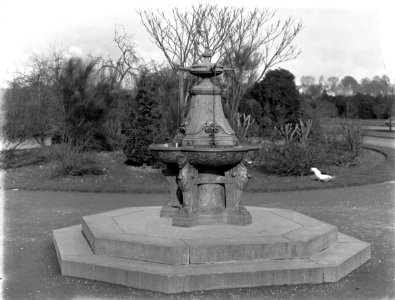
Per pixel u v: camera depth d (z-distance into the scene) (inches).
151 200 530.6
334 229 303.9
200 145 310.3
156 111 744.3
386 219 423.8
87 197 555.5
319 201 528.4
